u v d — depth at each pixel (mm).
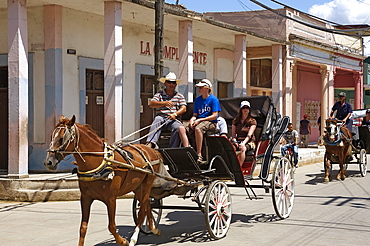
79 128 6191
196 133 7691
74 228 8414
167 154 7605
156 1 11570
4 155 13523
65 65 13461
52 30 13109
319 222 8648
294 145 16891
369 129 15414
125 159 6719
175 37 17906
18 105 10922
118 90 12266
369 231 7930
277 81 20609
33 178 11352
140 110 16297
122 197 11664
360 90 29688
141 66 16188
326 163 14234
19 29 10914
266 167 8664
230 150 7629
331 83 25703
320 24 24719
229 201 7902
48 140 13156
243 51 18062
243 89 18094
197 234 7895
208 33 17891
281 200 9039
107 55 12242
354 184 13680
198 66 19172
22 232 8094
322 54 24609
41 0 12578
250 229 8141
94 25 14383
